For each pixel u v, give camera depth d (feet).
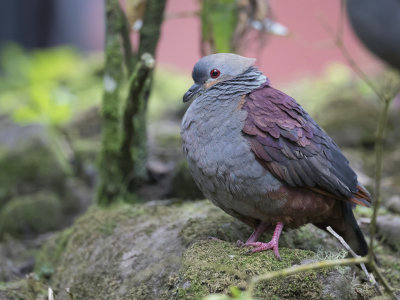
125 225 23.84
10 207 30.81
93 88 48.62
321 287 18.10
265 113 19.61
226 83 20.58
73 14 65.62
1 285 22.48
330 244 23.35
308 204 19.83
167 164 31.12
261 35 29.17
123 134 25.53
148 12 26.30
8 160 33.09
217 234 21.75
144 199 28.09
